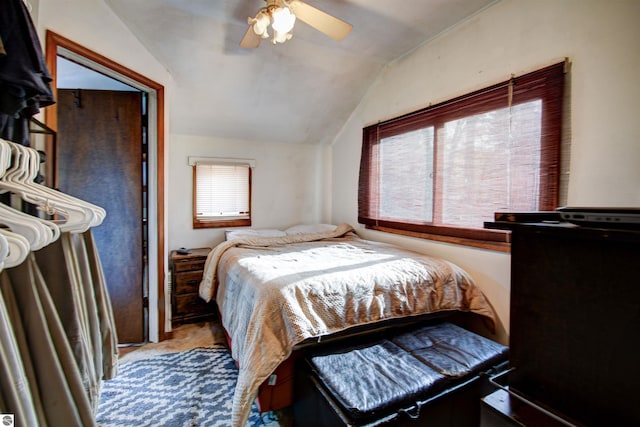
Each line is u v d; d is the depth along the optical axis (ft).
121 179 8.26
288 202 13.46
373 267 6.73
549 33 6.30
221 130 11.75
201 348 8.17
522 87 6.70
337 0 7.13
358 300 5.87
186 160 11.54
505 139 7.06
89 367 3.51
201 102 10.28
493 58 7.32
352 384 4.42
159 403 5.85
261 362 4.84
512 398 2.54
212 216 12.07
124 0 6.75
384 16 7.74
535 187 6.51
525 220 2.52
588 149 5.75
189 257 9.87
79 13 6.26
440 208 8.67
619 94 5.35
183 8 7.17
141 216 8.43
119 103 8.23
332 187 13.73
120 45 7.22
